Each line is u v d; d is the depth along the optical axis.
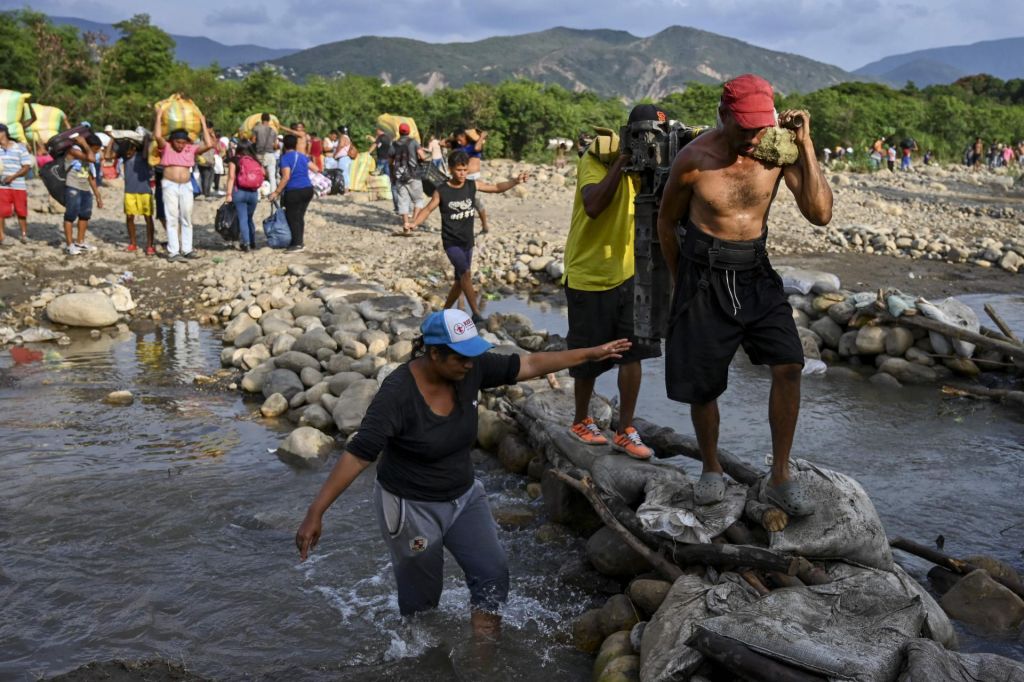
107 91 56.72
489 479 6.50
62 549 5.26
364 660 4.28
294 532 5.54
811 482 4.37
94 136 13.77
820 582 4.04
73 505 5.84
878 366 9.19
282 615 4.65
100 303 10.69
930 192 26.91
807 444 7.04
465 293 10.05
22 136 19.16
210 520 5.69
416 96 42.25
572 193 22.20
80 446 6.93
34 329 10.15
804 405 8.07
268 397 7.95
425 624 4.51
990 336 9.10
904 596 3.94
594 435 5.64
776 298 4.05
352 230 16.33
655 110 4.71
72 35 60.34
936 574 4.87
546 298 12.55
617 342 4.29
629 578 4.84
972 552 5.22
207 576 5.01
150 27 61.50
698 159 3.93
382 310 10.26
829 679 3.37
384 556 5.28
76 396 8.12
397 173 15.61
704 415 4.34
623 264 5.16
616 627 4.30
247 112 40.12
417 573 4.33
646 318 4.83
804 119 3.77
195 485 6.21
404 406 3.91
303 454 6.73
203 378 8.66
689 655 3.64
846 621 3.81
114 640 4.40
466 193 9.75
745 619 3.69
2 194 13.69
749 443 7.01
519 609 4.72
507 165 29.44
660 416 7.67
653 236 4.72
